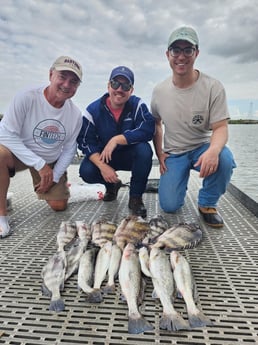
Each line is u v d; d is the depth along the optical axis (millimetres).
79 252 1896
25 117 2361
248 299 1490
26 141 2480
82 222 2383
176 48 2363
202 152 2654
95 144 2855
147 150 2762
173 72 2512
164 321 1294
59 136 2545
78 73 2291
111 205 3100
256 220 2578
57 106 2416
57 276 1651
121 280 1572
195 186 3936
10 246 2109
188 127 2650
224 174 2396
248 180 4938
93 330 1274
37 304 1459
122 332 1262
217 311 1398
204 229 2398
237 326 1294
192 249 2037
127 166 3057
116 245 1969
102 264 1761
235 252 1991
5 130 2352
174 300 1503
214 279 1671
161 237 2111
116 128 2799
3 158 2307
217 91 2461
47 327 1295
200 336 1235
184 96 2561
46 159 2627
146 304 1479
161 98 2715
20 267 1811
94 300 1472
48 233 2352
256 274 1717
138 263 1715
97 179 3043
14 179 4410
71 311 1407
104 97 2777
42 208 2998
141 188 2863
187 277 1594
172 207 2770
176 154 2773
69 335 1245
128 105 2756
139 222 2334
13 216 2750
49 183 2545
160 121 2922
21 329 1280
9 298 1505
